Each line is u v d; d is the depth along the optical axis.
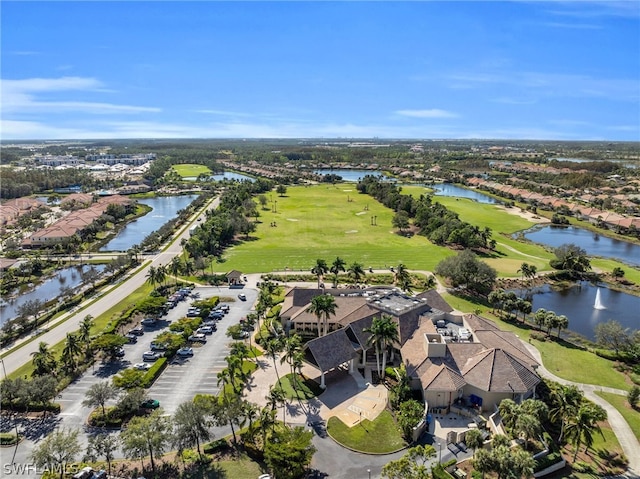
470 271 146.00
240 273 154.88
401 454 70.25
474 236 193.88
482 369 82.56
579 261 164.88
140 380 86.75
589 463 68.12
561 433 73.81
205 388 88.12
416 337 96.81
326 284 150.50
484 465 60.22
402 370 87.31
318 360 88.38
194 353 102.69
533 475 63.81
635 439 73.94
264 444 68.88
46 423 76.94
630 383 91.50
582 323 125.62
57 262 181.25
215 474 65.44
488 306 133.50
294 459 61.88
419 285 148.88
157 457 68.69
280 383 90.38
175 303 133.25
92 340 104.19
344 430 75.81
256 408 74.44
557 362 99.88
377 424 77.56
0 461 67.62
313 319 112.62
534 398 83.50
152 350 103.00
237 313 126.94
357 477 65.12
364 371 95.44
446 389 79.12
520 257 187.00
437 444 72.62
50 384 79.25
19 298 146.75
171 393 86.12
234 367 84.38
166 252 192.75
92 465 67.12
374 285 150.62
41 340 109.44
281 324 116.38
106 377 92.06
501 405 72.31
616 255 196.62
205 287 150.00
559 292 150.75
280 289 146.25
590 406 71.38
